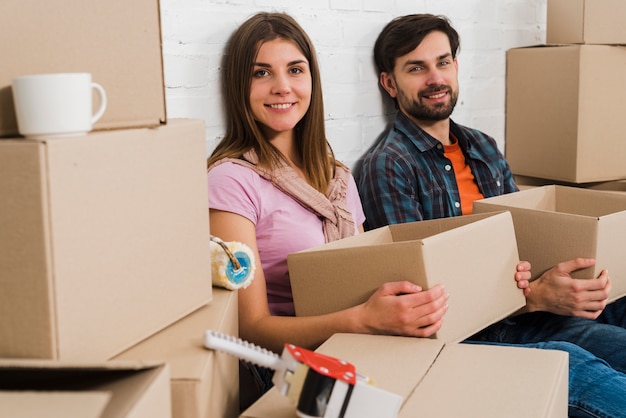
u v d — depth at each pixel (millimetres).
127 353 933
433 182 2010
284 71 1639
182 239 1045
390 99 2164
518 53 2416
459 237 1342
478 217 1508
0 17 849
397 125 2070
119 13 952
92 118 901
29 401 646
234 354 927
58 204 806
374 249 1288
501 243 1466
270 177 1602
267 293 1606
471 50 2352
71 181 823
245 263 1242
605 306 1742
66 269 822
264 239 1579
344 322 1271
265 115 1646
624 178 2330
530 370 1051
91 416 625
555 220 1616
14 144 785
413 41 1993
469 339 1674
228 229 1518
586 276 1584
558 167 2328
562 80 2279
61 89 832
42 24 883
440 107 2027
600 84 2254
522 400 958
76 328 843
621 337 1545
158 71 1002
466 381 1025
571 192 1913
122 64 955
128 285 929
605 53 2248
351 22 2021
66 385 750
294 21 1692
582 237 1581
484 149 2160
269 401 955
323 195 1660
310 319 1324
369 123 2119
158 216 985
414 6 2184
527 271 1529
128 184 920
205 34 1686
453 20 2287
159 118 1004
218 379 967
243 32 1648
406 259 1264
